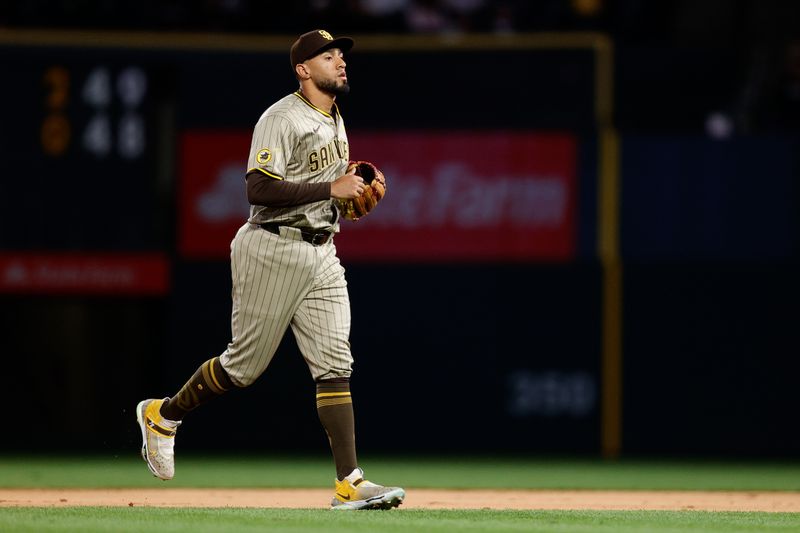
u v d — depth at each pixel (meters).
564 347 47.34
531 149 47.62
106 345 48.81
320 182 19.48
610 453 47.03
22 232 46.50
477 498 27.33
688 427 47.06
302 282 19.30
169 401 20.12
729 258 47.31
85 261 46.81
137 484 31.53
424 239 47.66
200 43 47.16
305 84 19.44
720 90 51.31
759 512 22.11
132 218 46.94
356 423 47.28
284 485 31.38
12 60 46.03
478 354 47.34
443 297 47.56
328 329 19.52
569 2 55.50
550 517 19.38
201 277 47.41
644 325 47.34
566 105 47.59
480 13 54.91
